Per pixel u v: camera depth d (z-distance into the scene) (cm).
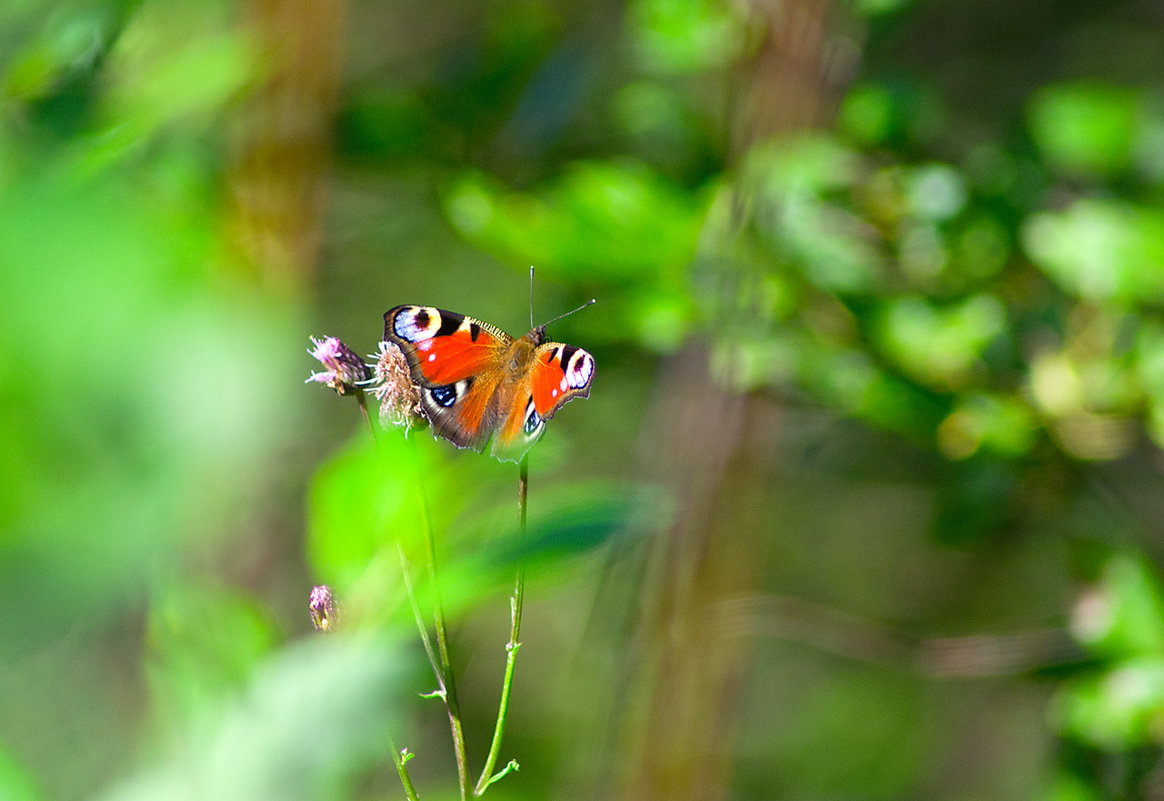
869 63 166
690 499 143
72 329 60
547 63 148
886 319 139
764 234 138
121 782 96
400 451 113
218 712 95
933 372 140
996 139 150
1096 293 139
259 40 127
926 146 145
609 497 113
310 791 91
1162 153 143
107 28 112
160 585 77
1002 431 140
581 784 154
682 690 142
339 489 113
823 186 141
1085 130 143
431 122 146
